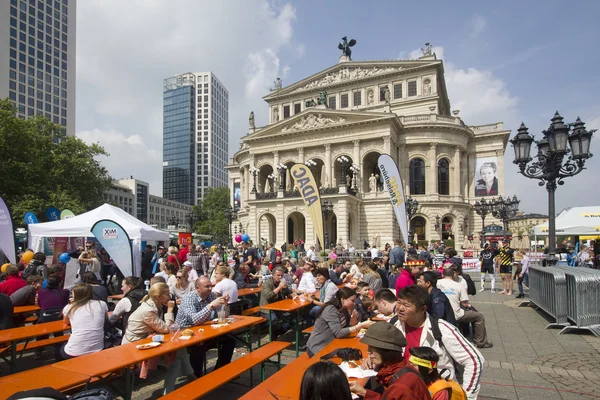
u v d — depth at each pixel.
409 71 64.75
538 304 14.57
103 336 7.91
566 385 7.58
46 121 55.62
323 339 7.27
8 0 99.50
